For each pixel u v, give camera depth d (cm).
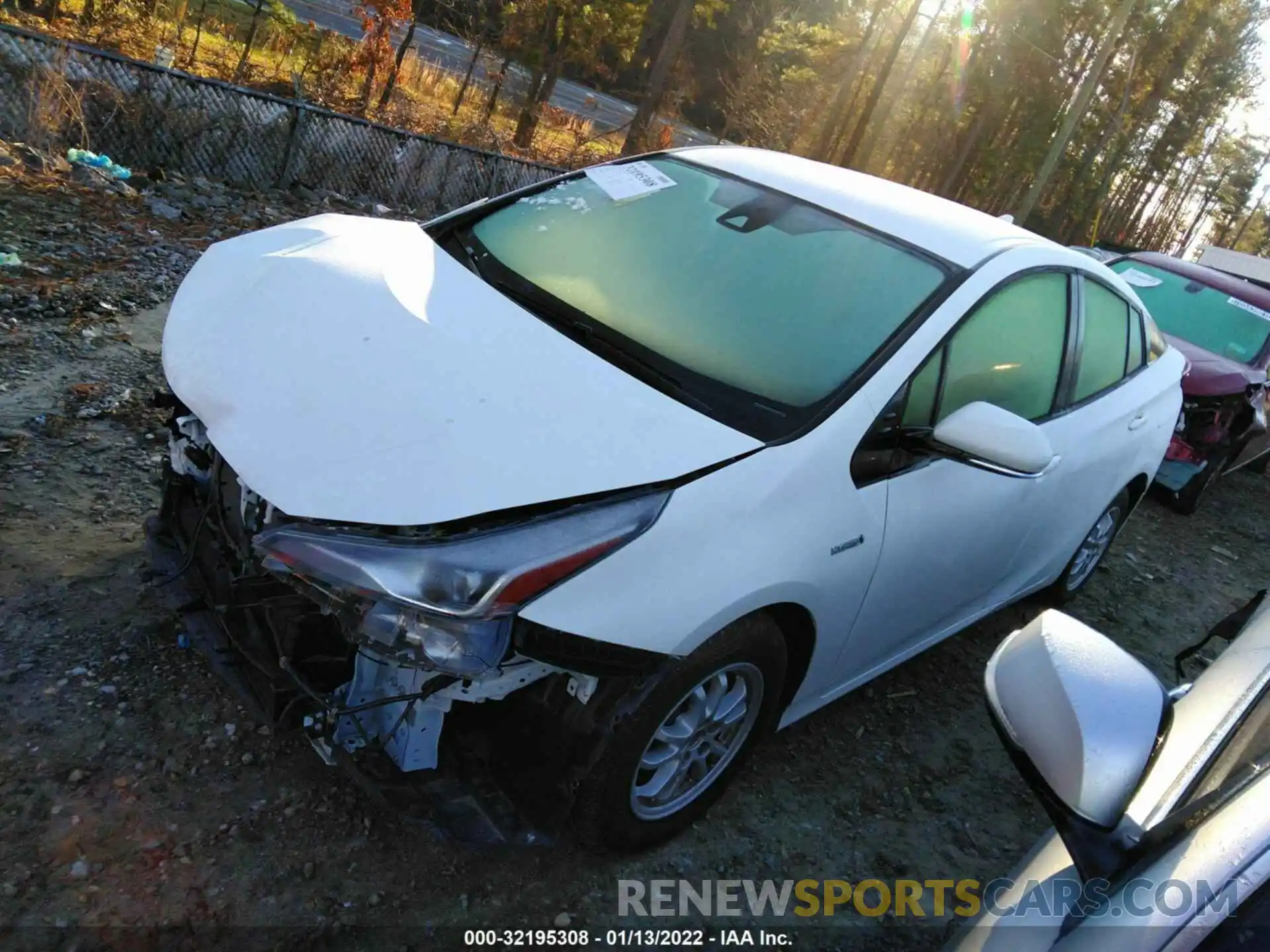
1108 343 424
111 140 839
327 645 244
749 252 328
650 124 2280
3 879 224
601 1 2048
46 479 371
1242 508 840
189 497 296
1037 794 159
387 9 1556
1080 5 3500
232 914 231
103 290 566
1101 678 166
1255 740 166
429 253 328
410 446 229
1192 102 5053
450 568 210
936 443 287
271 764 273
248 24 1886
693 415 260
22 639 291
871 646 324
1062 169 4212
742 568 243
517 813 246
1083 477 408
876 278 316
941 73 3572
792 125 3067
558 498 224
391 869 253
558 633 215
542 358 267
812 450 265
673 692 241
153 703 281
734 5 3269
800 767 340
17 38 780
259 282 293
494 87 2188
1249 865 134
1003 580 403
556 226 349
